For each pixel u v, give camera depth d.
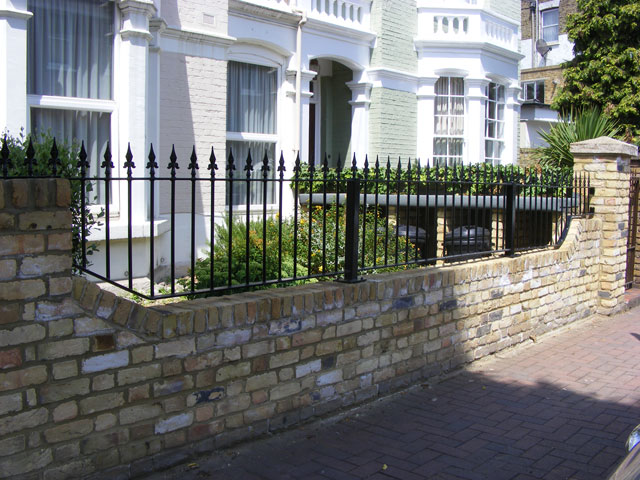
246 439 4.29
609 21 17.06
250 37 10.88
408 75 13.72
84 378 3.45
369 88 13.30
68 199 3.36
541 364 6.54
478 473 4.07
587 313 8.66
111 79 8.23
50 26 7.71
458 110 14.55
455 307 6.08
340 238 6.98
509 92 15.77
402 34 13.63
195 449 3.98
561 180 8.09
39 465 3.29
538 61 29.86
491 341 6.63
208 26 9.78
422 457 4.27
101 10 8.10
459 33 14.16
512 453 4.39
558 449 4.48
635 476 2.51
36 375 3.27
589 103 17.66
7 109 7.01
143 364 3.70
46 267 3.29
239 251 6.59
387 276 5.52
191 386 3.94
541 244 8.02
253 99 11.36
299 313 4.58
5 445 3.17
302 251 6.95
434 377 5.89
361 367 5.13
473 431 4.74
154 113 8.95
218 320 4.06
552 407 5.30
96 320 3.49
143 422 3.72
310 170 4.90
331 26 12.25
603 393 5.70
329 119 14.18
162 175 9.28
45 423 3.31
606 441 4.63
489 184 6.81
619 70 17.12
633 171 10.55
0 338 3.13
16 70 7.06
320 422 4.71
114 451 3.60
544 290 7.54
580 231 8.32
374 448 4.39
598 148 8.84
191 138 9.70
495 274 6.61
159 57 9.03
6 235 3.14
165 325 3.78
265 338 4.36
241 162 11.09
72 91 7.94
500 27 15.16
